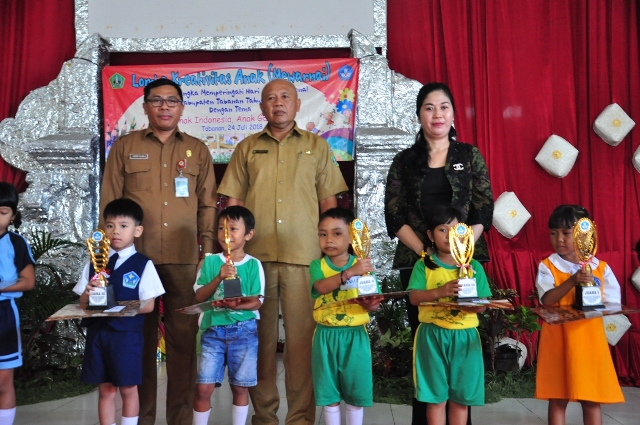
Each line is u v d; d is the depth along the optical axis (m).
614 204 5.27
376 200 5.48
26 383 4.58
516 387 4.50
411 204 3.07
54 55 5.80
